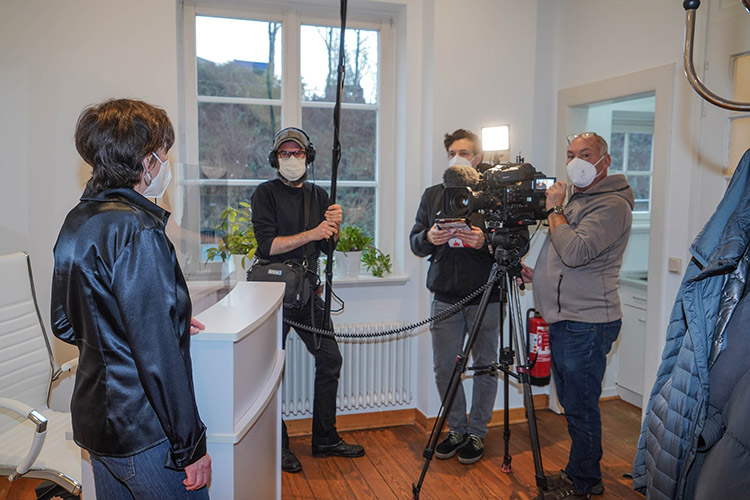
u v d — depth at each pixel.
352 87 3.28
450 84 3.02
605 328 2.27
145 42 2.62
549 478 2.53
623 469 2.68
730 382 1.12
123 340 1.12
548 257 2.38
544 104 3.24
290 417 3.10
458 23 3.01
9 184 2.52
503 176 2.18
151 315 1.09
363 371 3.10
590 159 2.28
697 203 2.44
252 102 3.11
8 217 2.53
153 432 1.15
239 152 3.12
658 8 2.59
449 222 2.40
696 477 1.25
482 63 3.06
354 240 3.17
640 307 3.35
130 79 2.62
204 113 3.05
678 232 2.54
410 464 2.76
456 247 2.68
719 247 1.15
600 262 2.26
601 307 2.25
